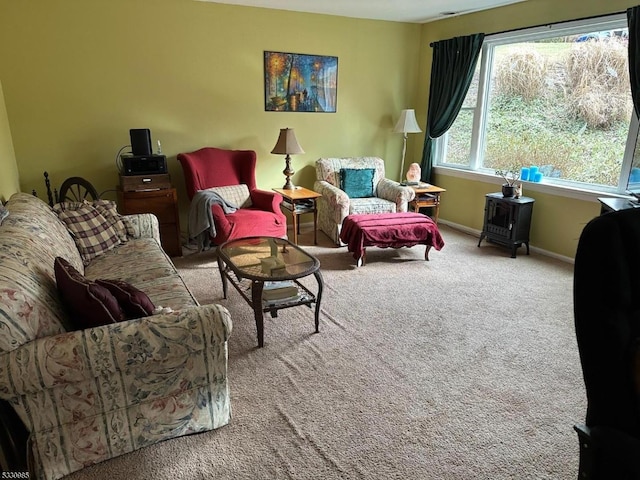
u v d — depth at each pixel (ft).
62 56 12.80
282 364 7.94
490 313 10.05
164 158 13.10
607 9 11.88
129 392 5.54
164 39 13.88
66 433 5.32
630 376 3.37
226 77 15.01
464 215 17.37
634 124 11.77
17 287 5.08
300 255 9.37
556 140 13.98
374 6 14.79
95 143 13.75
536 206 14.44
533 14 13.78
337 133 17.48
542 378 7.59
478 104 16.17
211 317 5.63
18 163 12.95
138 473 5.52
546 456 5.85
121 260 9.37
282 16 15.30
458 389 7.25
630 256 3.42
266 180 16.62
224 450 5.91
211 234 12.87
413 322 9.58
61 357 4.87
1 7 11.89
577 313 3.53
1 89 12.08
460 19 16.20
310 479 5.45
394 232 12.80
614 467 3.24
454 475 5.54
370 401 6.93
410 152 19.10
